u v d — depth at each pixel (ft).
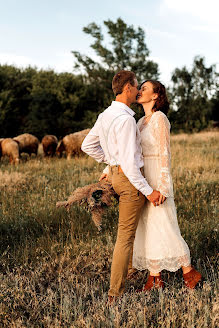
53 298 8.09
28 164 30.71
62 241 11.27
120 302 7.32
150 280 8.51
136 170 7.27
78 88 94.48
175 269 8.30
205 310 6.72
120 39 93.35
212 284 8.12
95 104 95.76
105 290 8.57
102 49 94.22
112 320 6.71
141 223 8.59
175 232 8.31
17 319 7.11
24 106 96.12
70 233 12.03
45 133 87.71
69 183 19.35
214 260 9.73
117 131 7.37
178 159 27.30
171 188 8.02
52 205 14.94
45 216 13.55
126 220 7.83
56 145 39.40
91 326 6.64
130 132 7.28
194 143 44.60
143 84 8.39
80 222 13.19
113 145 7.64
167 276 9.16
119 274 7.79
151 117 8.10
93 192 8.01
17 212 14.29
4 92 87.30
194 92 86.07
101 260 9.92
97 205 8.06
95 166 27.58
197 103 83.10
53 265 9.68
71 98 89.10
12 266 10.07
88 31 93.76
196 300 7.32
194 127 75.25
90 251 10.59
